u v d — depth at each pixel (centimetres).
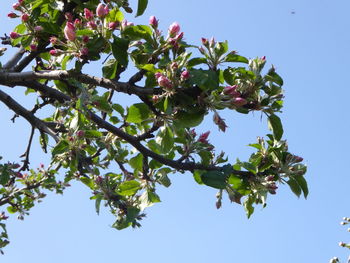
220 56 473
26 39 550
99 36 484
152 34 491
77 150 549
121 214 547
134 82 475
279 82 482
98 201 529
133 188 549
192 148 525
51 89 566
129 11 582
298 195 548
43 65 625
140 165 552
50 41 523
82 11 597
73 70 492
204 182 496
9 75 534
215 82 445
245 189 540
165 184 545
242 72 473
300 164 548
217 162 542
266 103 480
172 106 456
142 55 500
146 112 496
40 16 586
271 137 556
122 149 650
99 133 541
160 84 439
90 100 497
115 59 495
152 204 539
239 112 478
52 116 700
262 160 550
